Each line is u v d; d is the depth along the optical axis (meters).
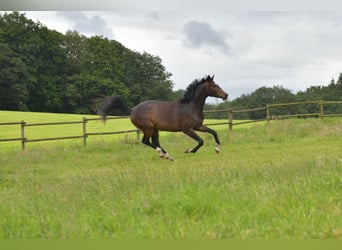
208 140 16.80
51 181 9.88
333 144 14.58
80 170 12.13
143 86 79.31
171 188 6.48
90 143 16.89
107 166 12.79
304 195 5.44
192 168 10.02
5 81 60.69
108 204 5.86
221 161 12.07
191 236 4.26
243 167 8.89
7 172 12.20
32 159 14.04
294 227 4.24
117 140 17.66
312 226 4.25
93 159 14.12
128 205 5.62
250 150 14.45
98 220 5.08
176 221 4.77
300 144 15.16
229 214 4.84
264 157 12.30
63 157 14.47
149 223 4.75
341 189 5.91
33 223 5.05
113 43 83.06
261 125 19.12
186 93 13.35
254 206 5.11
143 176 8.34
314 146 14.35
